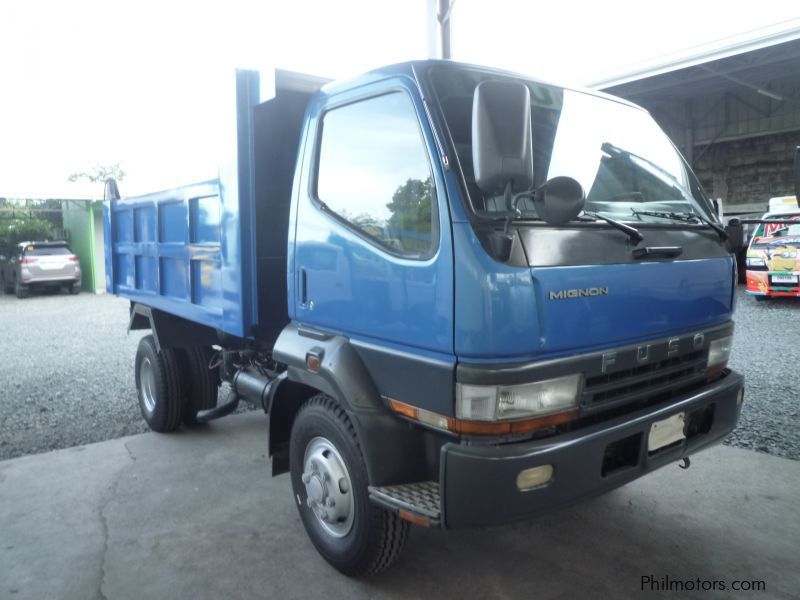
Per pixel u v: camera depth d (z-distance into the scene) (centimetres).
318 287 309
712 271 308
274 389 337
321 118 313
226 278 367
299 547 342
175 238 448
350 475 291
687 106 2127
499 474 229
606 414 271
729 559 321
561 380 245
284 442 350
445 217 240
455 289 235
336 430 295
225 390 687
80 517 378
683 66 1267
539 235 244
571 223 258
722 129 2062
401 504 257
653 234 289
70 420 577
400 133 268
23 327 1223
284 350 326
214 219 382
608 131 324
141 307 533
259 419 571
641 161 331
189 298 427
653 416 269
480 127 219
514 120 219
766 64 1577
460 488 235
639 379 275
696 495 391
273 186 358
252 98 341
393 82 272
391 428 276
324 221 303
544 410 241
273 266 362
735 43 1185
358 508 287
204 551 338
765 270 1154
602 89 1410
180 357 508
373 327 276
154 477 437
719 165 2109
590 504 383
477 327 230
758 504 378
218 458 472
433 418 251
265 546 343
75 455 482
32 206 2303
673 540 340
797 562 317
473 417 235
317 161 314
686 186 350
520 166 220
